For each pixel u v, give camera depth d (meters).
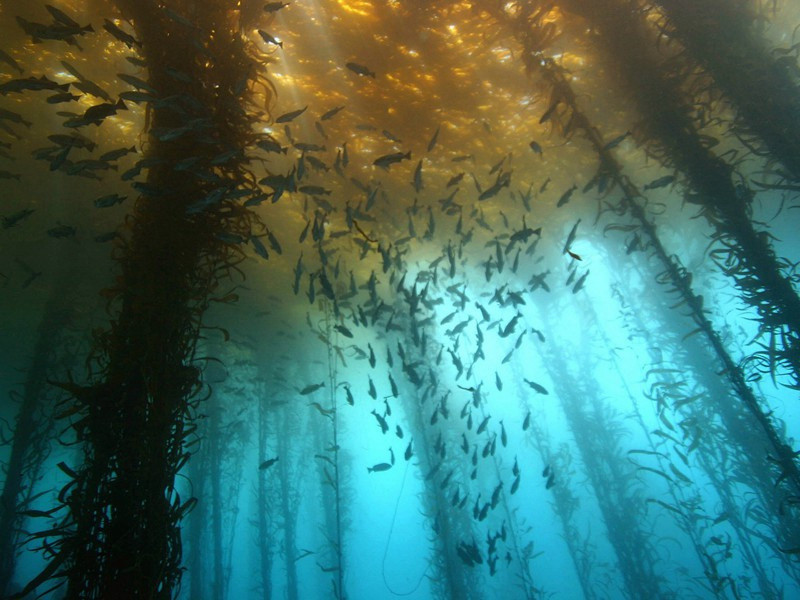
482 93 9.17
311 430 19.95
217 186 4.19
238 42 4.73
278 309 19.03
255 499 17.19
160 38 4.58
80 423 3.17
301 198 11.69
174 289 3.69
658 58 5.27
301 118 9.35
